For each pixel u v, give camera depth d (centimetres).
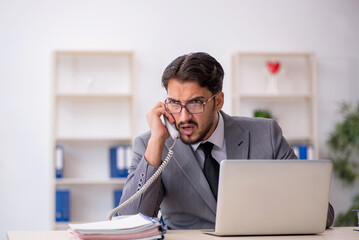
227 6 500
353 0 520
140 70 487
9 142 465
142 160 195
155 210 211
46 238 163
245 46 502
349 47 518
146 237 151
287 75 511
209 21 497
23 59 470
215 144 213
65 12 479
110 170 474
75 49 477
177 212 211
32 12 473
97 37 482
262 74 506
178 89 194
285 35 509
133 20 488
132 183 194
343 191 509
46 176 470
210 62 198
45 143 470
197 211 207
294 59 512
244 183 162
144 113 485
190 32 494
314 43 512
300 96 491
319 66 514
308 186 167
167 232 179
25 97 469
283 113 510
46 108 472
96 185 481
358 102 514
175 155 209
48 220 468
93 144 485
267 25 506
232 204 162
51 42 475
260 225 166
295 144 504
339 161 496
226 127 218
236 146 215
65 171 479
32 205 466
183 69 192
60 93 457
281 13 509
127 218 168
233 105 493
